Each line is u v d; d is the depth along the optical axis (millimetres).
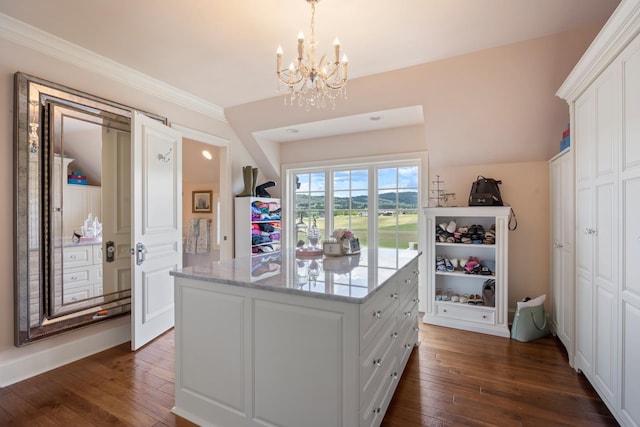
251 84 3160
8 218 2148
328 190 4453
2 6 1939
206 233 4977
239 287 1631
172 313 3102
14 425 1748
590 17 2053
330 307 1418
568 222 2506
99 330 2680
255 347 1599
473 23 2125
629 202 1555
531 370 2326
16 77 2143
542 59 2434
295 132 4145
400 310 2129
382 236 4125
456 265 3340
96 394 2037
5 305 2137
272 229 4418
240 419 1648
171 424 1759
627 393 1597
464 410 1874
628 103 1538
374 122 3707
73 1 1896
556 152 3088
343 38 2299
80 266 2539
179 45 2414
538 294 3232
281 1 1897
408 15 2031
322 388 1442
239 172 4250
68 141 2445
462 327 3176
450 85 2832
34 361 2273
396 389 2084
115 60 2652
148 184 2770
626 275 1597
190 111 3500
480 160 3432
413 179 3936
